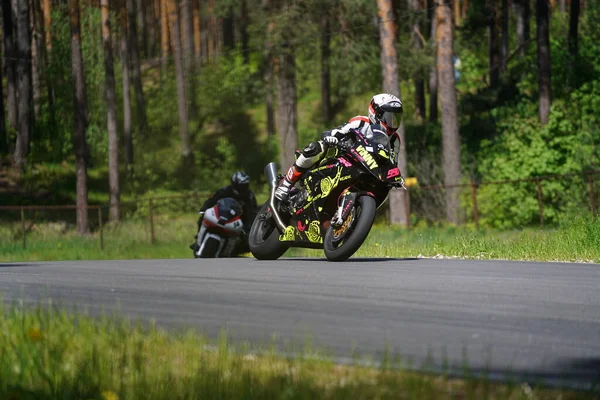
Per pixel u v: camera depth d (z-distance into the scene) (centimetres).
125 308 1040
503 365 722
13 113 9238
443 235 3744
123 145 10006
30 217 6825
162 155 9931
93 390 660
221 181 9194
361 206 1622
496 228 5206
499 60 7575
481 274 1436
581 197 4966
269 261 1759
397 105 1609
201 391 642
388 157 1584
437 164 6194
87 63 8712
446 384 646
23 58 8525
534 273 1465
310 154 1650
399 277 1370
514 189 5312
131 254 3766
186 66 11638
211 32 14338
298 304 1068
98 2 8869
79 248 4131
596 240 2191
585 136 5466
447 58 5506
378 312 1003
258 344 812
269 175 1825
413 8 6831
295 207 1708
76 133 6047
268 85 6438
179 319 959
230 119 11212
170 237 4603
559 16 8762
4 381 682
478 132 6862
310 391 627
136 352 751
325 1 5953
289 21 5881
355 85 6188
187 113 10081
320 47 6159
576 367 719
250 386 643
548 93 5781
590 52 6356
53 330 829
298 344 809
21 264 1861
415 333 871
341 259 1655
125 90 9406
